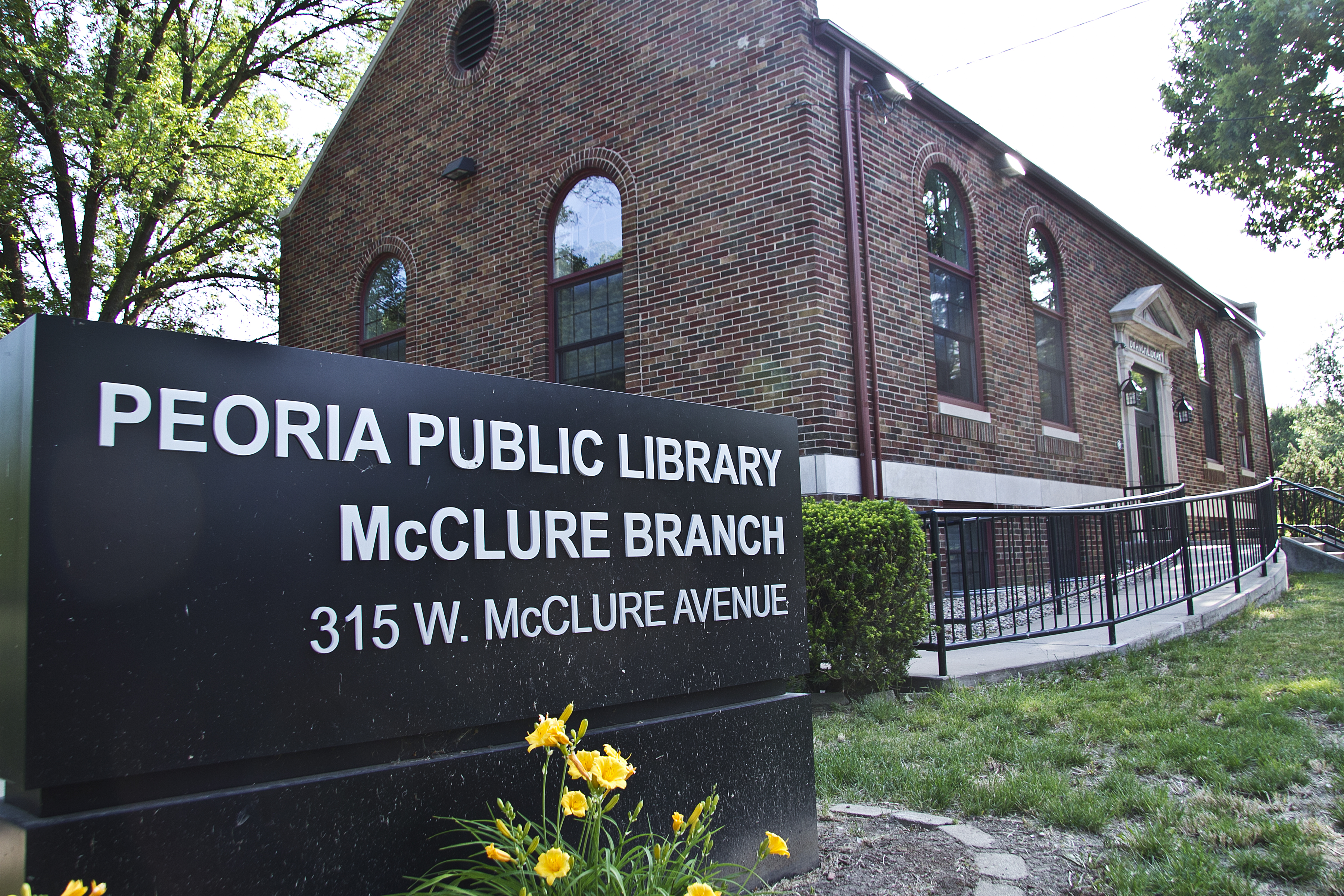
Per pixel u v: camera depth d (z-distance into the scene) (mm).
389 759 2160
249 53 17750
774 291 8172
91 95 13430
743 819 2877
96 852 1697
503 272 10555
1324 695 4840
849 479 7926
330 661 2043
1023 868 2936
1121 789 3533
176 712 1820
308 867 1962
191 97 16906
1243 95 13500
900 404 8719
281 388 2045
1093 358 12938
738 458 3096
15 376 1813
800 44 8195
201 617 1873
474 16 11375
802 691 5648
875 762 4086
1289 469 22719
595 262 9852
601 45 9734
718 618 2934
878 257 8734
